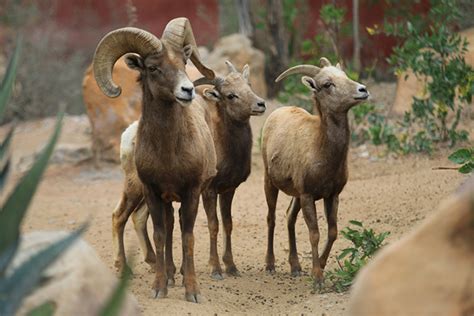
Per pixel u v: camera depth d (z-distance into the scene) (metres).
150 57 30.38
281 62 72.00
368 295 13.89
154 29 92.62
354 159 54.91
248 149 37.72
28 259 14.29
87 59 89.62
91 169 60.28
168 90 30.12
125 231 45.62
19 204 14.36
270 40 72.12
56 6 93.88
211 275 36.69
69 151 62.03
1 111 17.31
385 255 14.10
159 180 31.47
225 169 37.03
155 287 31.95
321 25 73.06
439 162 51.31
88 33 92.62
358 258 33.09
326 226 43.41
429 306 13.70
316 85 33.94
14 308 14.09
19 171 59.84
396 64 62.06
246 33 75.56
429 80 59.84
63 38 88.81
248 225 45.38
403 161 52.84
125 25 93.06
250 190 52.03
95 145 60.31
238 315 30.30
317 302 31.14
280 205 48.41
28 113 77.06
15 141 68.56
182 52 30.94
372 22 75.06
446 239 13.91
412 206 43.53
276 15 71.81
